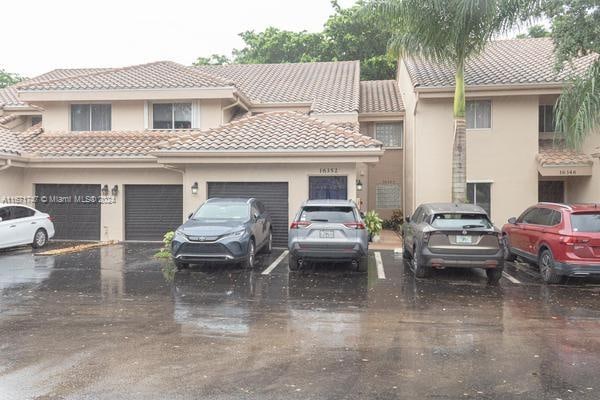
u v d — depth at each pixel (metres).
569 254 9.66
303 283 9.94
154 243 16.59
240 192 15.54
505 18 12.98
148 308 7.91
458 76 14.54
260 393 4.61
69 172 17.31
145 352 5.76
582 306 8.19
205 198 15.53
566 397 4.57
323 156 14.57
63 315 7.45
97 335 6.42
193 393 4.61
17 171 17.09
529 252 11.23
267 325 6.94
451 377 5.04
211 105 18.53
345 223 10.60
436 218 10.28
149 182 17.11
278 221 15.35
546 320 7.30
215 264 12.14
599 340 6.33
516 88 16.28
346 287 9.59
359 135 15.31
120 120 18.86
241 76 24.44
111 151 16.72
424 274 10.43
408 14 13.41
